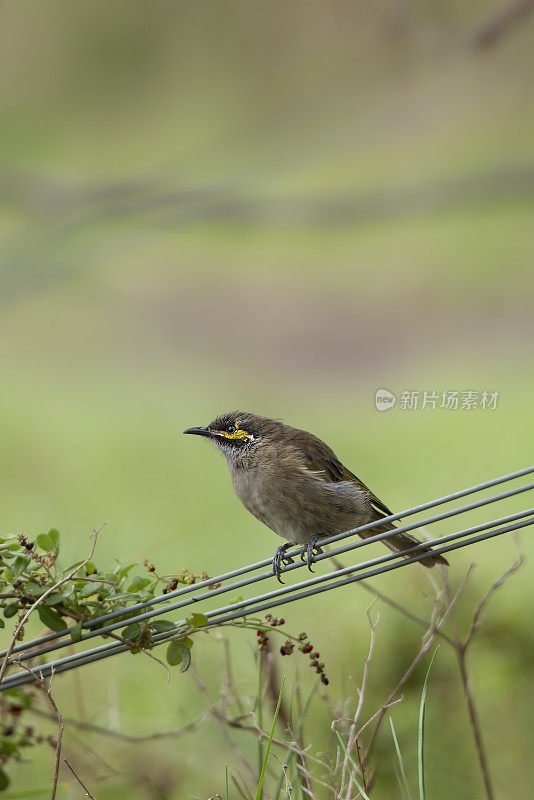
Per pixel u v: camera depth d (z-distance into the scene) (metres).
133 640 5.60
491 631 7.82
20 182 15.47
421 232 31.02
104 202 16.53
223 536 13.24
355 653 7.95
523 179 15.77
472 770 7.16
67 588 5.66
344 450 17.08
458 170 30.14
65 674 8.66
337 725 6.51
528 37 18.86
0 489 16.19
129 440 18.59
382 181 30.72
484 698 7.61
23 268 15.55
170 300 29.09
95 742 7.71
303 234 31.72
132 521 14.32
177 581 5.68
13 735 6.50
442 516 5.51
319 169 32.53
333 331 25.91
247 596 10.32
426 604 7.88
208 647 8.92
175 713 8.02
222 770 7.37
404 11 12.52
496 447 16.08
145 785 7.25
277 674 7.20
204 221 15.77
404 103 19.28
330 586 5.58
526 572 8.98
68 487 16.27
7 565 5.64
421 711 5.70
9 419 19.86
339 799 5.54
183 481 16.30
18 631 5.44
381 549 10.52
